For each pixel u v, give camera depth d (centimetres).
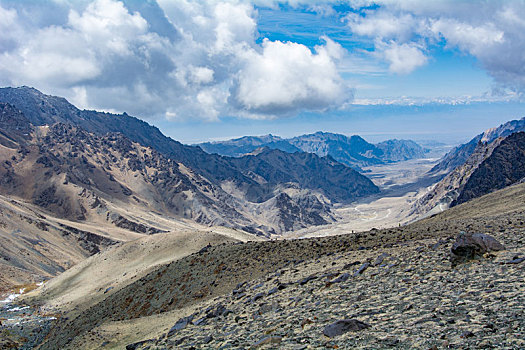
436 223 6581
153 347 2945
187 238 15800
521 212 5694
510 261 2316
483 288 1988
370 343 1586
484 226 4791
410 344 1477
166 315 4991
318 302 2684
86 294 13862
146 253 15625
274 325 2398
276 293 3488
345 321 1864
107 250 17650
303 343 1828
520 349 1210
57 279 17462
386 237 5516
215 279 6250
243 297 3931
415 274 2695
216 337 2567
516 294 1753
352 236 6231
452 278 2345
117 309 7625
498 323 1469
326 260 4366
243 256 6775
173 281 7138
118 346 4241
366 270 3247
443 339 1446
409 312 1902
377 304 2220
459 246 2667
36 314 13188
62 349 4856
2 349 9456
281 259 5969
